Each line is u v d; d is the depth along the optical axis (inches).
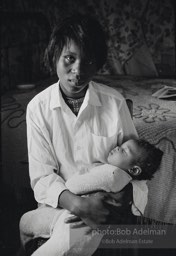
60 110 45.6
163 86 104.0
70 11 126.4
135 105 84.7
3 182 75.0
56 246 40.3
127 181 43.4
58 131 45.3
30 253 44.3
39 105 45.9
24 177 73.3
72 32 39.8
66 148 45.6
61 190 42.5
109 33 131.7
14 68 105.4
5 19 96.2
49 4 121.1
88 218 40.9
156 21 135.3
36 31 113.8
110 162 44.9
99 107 46.5
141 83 108.7
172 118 75.1
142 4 131.5
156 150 45.0
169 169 67.1
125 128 47.1
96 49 40.7
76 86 41.4
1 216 71.3
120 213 42.7
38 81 110.1
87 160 45.9
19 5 108.7
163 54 137.4
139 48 133.6
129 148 44.2
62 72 41.1
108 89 48.6
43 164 45.0
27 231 43.8
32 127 45.7
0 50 96.6
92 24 40.9
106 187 42.6
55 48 41.1
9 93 91.4
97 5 129.3
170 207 67.2
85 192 43.1
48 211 44.0
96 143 45.7
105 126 46.1
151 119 74.6
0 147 73.3
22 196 74.2
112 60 133.1
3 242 64.4
